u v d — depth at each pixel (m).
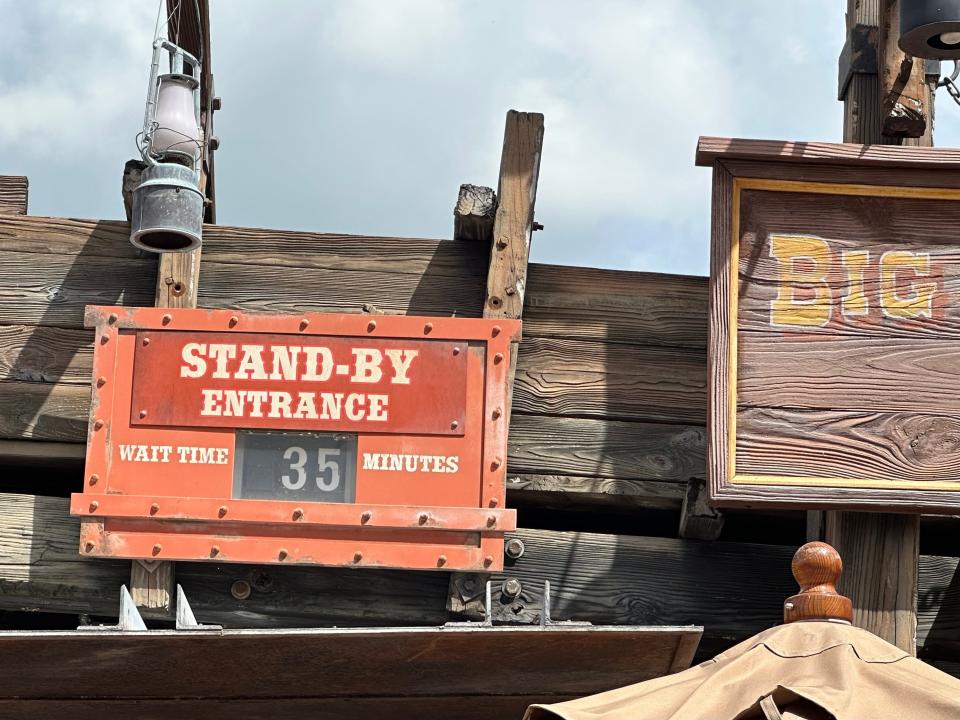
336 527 3.59
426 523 3.57
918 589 3.78
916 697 2.21
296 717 3.21
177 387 3.66
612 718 2.26
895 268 3.60
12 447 3.81
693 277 3.95
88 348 3.86
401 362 3.66
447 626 2.86
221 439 3.63
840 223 3.62
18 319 3.87
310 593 3.69
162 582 3.61
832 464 3.49
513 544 3.73
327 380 3.65
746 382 3.53
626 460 3.83
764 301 3.57
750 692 2.27
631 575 3.77
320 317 3.69
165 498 3.58
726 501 3.46
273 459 3.62
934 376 3.54
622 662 3.02
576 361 3.88
